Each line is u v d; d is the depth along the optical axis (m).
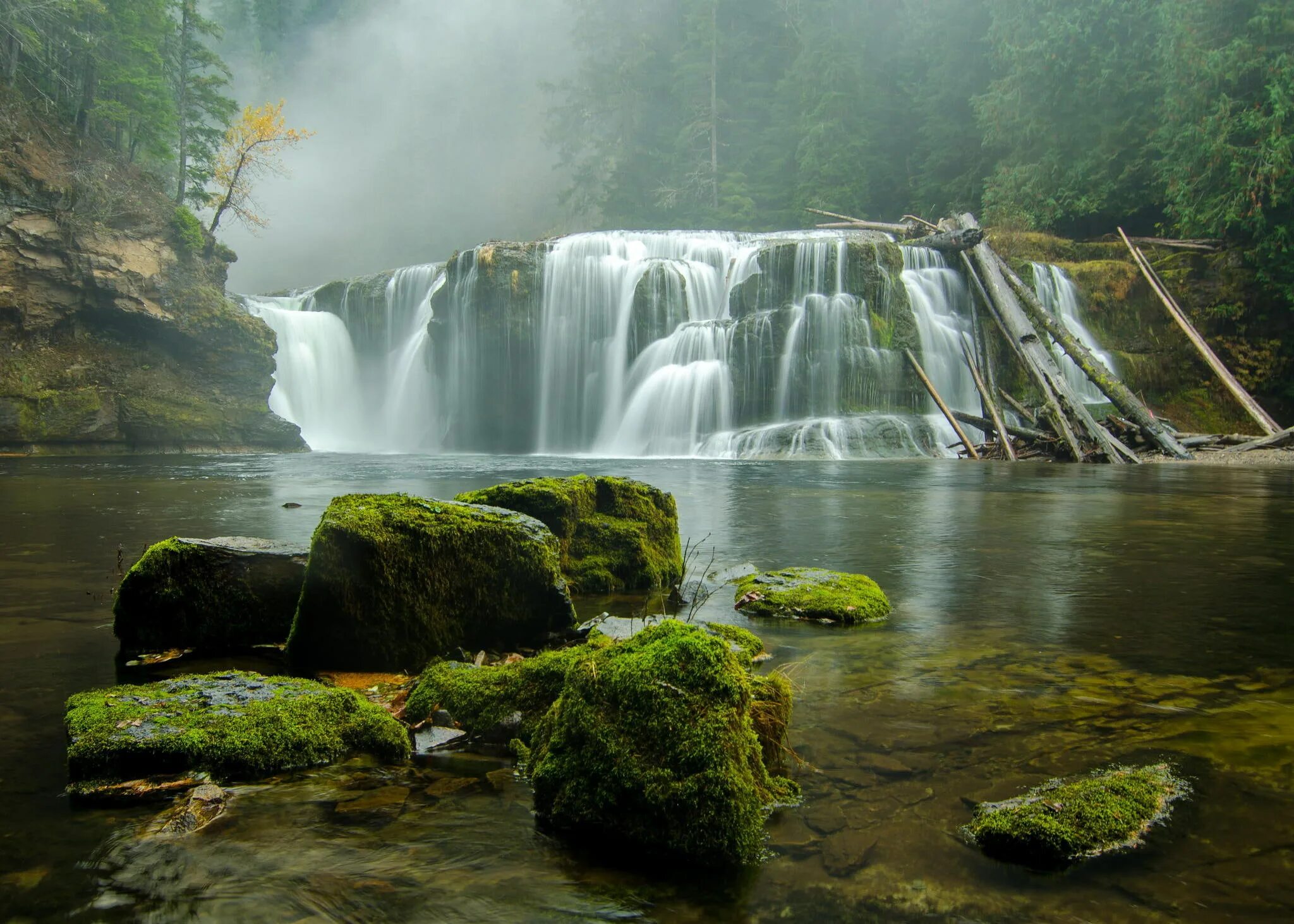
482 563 4.01
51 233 25.12
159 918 1.69
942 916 1.71
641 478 15.31
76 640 4.02
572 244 30.39
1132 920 1.69
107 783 2.33
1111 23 31.14
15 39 28.80
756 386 26.72
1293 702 3.04
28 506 10.02
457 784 2.43
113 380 26.23
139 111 33.47
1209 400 27.53
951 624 4.35
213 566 4.01
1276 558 6.56
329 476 15.55
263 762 2.47
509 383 30.22
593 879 1.88
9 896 1.76
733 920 1.70
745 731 2.26
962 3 42.25
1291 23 25.78
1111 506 10.52
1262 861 1.90
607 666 2.40
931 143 43.91
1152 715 2.90
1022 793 2.26
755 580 5.27
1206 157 27.52
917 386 26.19
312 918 1.69
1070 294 28.36
